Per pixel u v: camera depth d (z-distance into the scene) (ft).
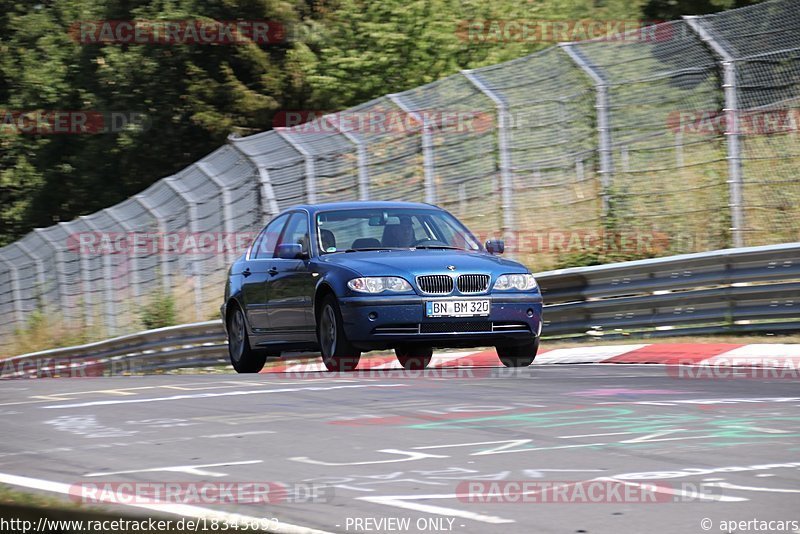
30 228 588.09
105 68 543.80
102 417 100.17
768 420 89.30
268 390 115.75
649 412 94.27
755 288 160.35
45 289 371.15
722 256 161.89
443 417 93.25
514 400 103.04
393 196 224.33
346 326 134.82
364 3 456.86
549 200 215.10
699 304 165.17
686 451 76.33
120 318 321.32
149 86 533.14
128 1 562.66
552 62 213.25
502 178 213.46
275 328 153.58
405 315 133.49
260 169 243.19
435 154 220.23
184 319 292.20
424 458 75.31
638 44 201.16
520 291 138.31
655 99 198.80
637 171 208.33
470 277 136.46
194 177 274.77
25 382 145.07
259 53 483.51
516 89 215.51
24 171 586.45
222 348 241.35
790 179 200.13
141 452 80.89
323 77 442.91
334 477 69.56
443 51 432.25
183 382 130.11
